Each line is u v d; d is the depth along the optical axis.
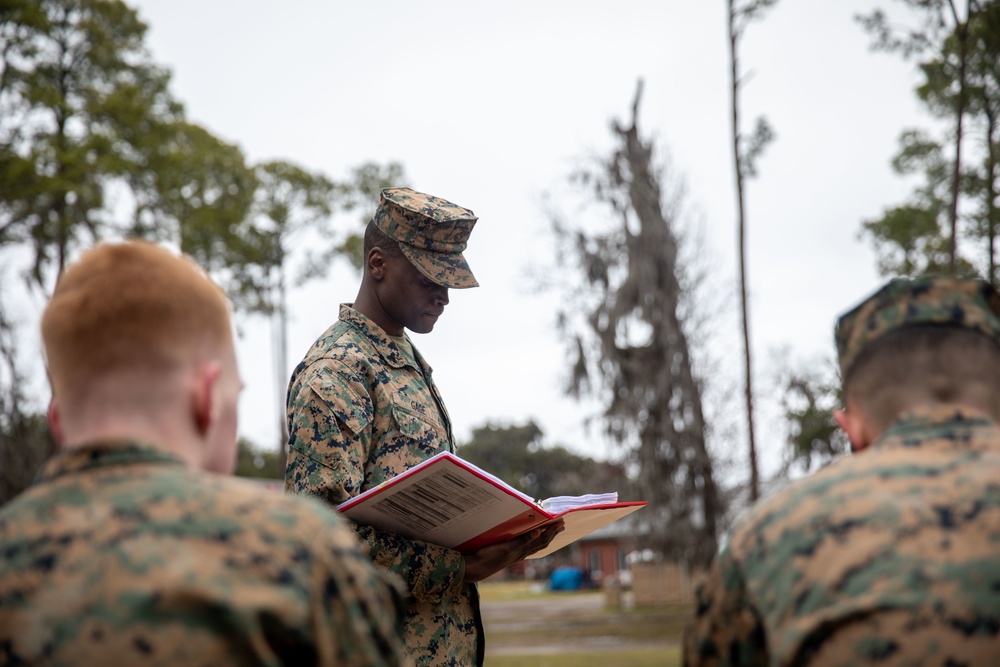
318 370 3.21
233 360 1.80
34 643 1.47
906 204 18.70
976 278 1.92
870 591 1.67
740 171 17.94
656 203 26.69
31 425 22.59
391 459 3.27
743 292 18.20
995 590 1.64
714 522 26.48
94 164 21.77
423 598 3.06
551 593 51.56
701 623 1.88
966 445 1.79
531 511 2.87
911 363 1.87
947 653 1.62
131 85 23.78
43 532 1.54
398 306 3.51
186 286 1.72
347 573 1.60
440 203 3.61
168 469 1.61
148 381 1.66
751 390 18.22
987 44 12.51
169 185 24.88
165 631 1.46
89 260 1.72
